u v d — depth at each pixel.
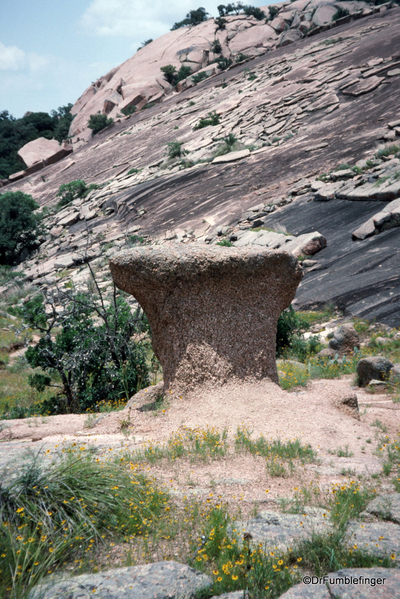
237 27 102.38
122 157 61.25
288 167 34.53
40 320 8.86
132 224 36.91
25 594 2.11
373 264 17.28
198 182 39.34
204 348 5.45
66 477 3.12
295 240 21.81
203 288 5.45
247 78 67.56
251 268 5.49
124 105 92.25
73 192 52.84
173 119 66.06
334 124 38.66
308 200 27.69
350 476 3.53
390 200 22.27
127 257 5.37
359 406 6.23
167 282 5.36
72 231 42.50
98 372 8.62
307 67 56.69
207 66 93.62
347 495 3.09
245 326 5.59
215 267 5.37
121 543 2.71
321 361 9.98
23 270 38.09
